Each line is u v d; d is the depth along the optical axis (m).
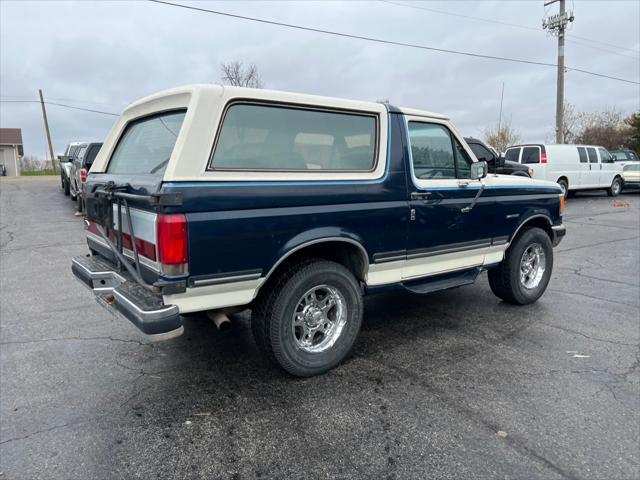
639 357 3.99
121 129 4.22
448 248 4.40
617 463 2.62
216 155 3.01
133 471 2.57
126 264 3.29
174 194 2.79
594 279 6.62
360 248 3.72
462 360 3.93
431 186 4.17
